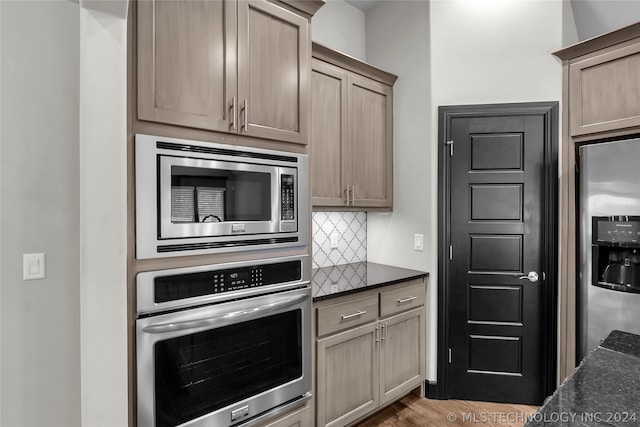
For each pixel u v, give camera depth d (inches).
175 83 53.2
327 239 107.5
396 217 107.3
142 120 50.3
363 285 83.0
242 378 60.6
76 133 64.5
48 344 62.6
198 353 55.4
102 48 45.9
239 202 60.3
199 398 55.4
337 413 76.9
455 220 97.0
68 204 63.9
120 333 47.7
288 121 67.4
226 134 59.4
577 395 30.1
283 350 66.4
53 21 62.2
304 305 69.5
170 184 52.5
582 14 91.4
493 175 94.6
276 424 65.8
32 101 60.6
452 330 97.3
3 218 58.8
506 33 94.8
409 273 97.7
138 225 49.5
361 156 98.2
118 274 47.5
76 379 65.0
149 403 50.3
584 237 73.0
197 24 55.4
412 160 103.1
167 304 52.1
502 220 94.2
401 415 90.0
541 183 91.7
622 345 41.0
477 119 95.3
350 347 79.7
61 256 63.4
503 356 94.6
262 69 63.6
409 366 93.7
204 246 55.9
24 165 60.2
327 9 108.0
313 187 87.0
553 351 91.2
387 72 102.3
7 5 58.5
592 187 71.6
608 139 72.2
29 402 61.2
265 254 64.3
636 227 64.8
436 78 98.6
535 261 92.2
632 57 68.4
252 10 62.3
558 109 90.9
